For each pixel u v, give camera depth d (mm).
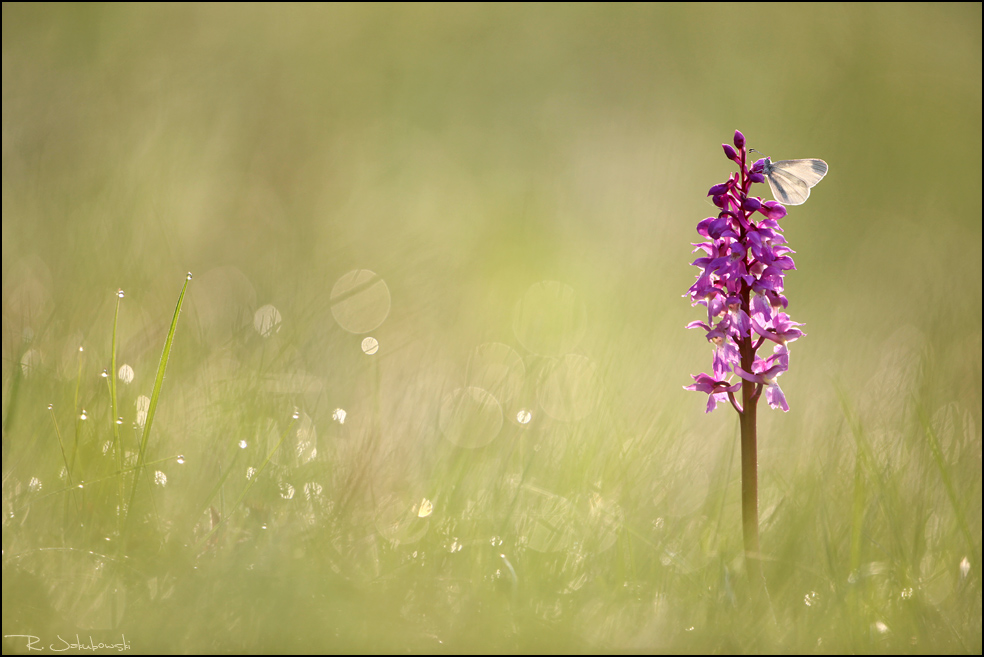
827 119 26469
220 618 4934
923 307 14914
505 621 5203
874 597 5633
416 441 8859
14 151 17984
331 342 11125
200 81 24000
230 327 11664
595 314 13578
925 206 22594
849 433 8594
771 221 4781
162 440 7059
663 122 27078
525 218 17641
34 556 5195
